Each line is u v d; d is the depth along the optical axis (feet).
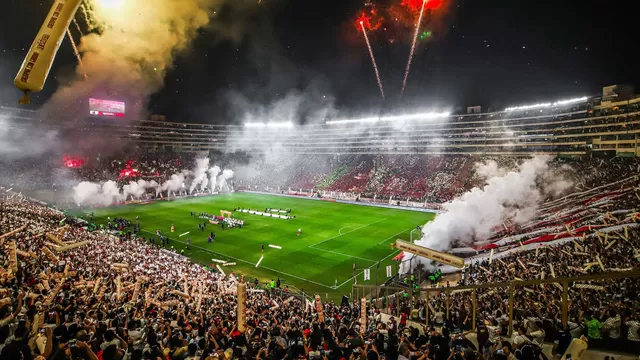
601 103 252.83
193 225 206.49
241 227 201.87
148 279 82.02
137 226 191.31
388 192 292.61
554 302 59.16
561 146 270.87
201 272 114.11
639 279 64.85
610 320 39.37
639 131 208.44
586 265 76.74
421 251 69.41
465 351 28.99
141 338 39.01
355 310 74.74
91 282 67.51
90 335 35.91
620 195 146.00
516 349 31.63
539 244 120.26
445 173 293.23
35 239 96.84
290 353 33.78
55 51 24.26
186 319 52.95
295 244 172.04
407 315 65.82
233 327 49.47
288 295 111.04
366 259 152.05
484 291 78.54
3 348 25.30
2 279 55.31
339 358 31.14
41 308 43.73
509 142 312.09
